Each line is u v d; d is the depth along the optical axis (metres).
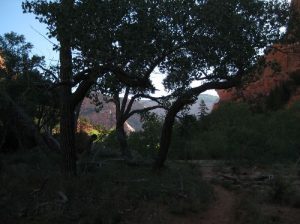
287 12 15.33
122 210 13.43
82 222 12.52
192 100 17.61
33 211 13.00
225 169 27.20
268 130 43.44
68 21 12.23
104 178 15.86
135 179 16.25
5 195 13.88
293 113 46.66
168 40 12.88
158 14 12.22
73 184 14.53
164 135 19.19
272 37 15.33
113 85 13.46
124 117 21.83
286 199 16.48
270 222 13.86
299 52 17.27
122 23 12.23
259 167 29.03
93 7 11.96
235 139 42.00
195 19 12.97
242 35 13.85
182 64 15.05
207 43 13.47
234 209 15.05
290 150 37.41
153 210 13.80
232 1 13.39
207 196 16.41
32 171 16.89
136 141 31.12
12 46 20.98
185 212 14.11
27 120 19.64
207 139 43.22
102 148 24.95
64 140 16.25
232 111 48.34
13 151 29.00
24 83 19.34
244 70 16.00
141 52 12.42
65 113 16.22
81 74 14.43
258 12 14.46
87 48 12.25
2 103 20.23
